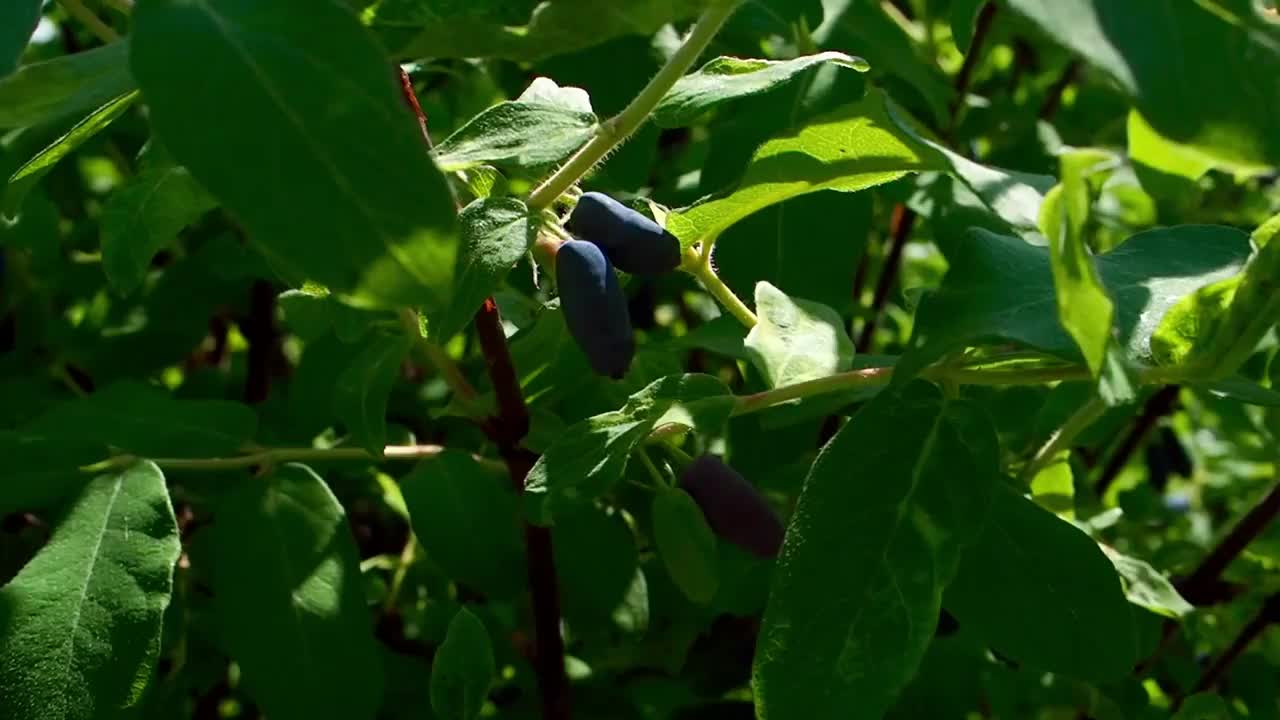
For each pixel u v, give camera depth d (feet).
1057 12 1.17
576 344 1.62
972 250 1.40
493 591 1.64
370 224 1.20
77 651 1.46
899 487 1.40
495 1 1.50
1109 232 2.35
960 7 1.55
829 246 1.75
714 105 1.45
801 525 1.39
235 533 1.55
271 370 2.45
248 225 1.20
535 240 1.45
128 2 1.46
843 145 1.44
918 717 1.79
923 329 1.38
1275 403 1.46
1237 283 1.37
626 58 1.83
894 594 1.38
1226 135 1.17
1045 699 1.76
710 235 1.51
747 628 1.92
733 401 1.47
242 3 1.21
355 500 2.11
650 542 1.83
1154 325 1.39
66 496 1.54
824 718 1.37
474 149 1.42
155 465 1.54
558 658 1.65
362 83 1.21
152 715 1.74
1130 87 1.17
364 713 1.52
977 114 2.07
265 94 1.20
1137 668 1.90
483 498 1.64
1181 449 2.54
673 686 1.89
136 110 2.06
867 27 1.83
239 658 1.53
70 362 2.05
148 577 1.49
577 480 1.45
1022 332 1.35
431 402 2.01
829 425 1.96
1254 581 1.91
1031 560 1.48
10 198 1.48
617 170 1.80
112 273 1.56
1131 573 1.70
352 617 1.53
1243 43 1.17
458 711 1.51
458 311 1.41
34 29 1.22
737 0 1.39
